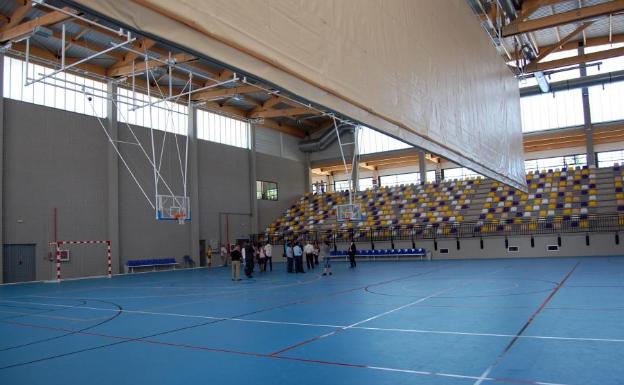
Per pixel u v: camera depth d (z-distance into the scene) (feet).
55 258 81.76
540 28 62.18
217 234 114.62
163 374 19.29
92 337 28.43
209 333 28.09
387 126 14.83
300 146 143.54
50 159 83.25
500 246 98.89
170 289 58.23
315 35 11.81
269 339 25.44
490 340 22.75
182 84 100.32
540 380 16.24
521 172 36.11
